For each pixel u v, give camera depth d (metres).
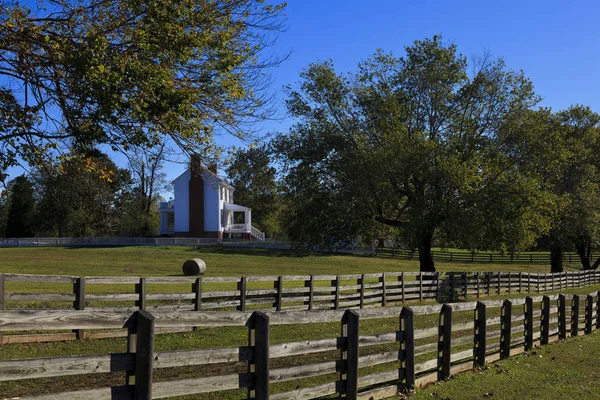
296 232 29.92
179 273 39.75
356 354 7.00
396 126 27.52
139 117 11.70
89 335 11.15
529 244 28.20
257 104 13.52
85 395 4.62
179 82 12.38
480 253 63.06
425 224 26.39
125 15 12.09
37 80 11.64
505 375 9.41
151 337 4.91
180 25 11.93
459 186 25.44
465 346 12.26
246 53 13.38
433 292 24.19
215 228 66.56
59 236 64.44
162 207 71.25
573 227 42.56
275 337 12.34
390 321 15.76
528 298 11.99
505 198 25.73
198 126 12.70
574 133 45.91
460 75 29.03
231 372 8.69
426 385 8.43
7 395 7.04
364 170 26.44
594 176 43.62
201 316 5.45
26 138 12.28
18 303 13.40
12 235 68.00
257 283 26.64
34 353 9.71
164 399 7.05
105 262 46.12
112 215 55.25
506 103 28.92
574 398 8.04
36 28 11.34
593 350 12.51
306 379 8.52
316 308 17.22
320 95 29.19
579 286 39.09
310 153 28.28
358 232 28.95
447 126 29.92
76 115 11.78
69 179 15.32
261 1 12.92
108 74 10.70
